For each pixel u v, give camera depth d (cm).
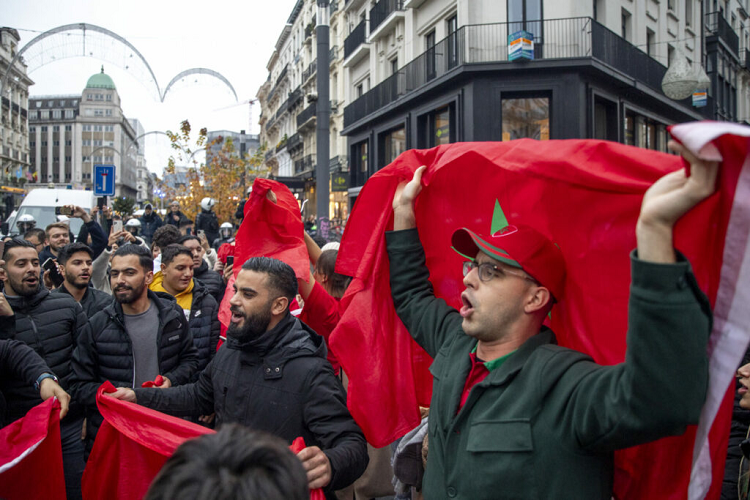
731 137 106
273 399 211
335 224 1814
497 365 151
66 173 10225
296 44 4162
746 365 213
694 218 120
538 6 1470
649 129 1795
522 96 1470
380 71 2241
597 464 134
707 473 124
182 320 337
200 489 84
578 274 161
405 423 201
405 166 205
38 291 340
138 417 221
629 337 113
